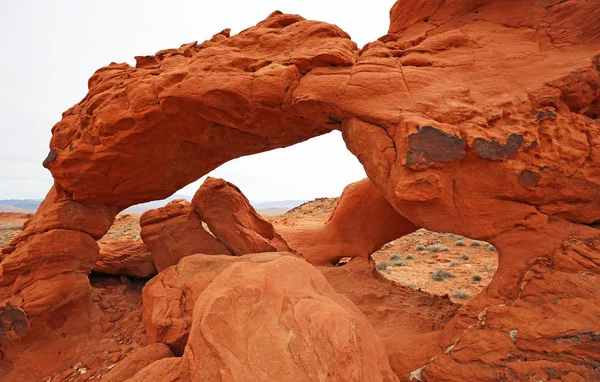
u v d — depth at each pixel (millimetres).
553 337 3734
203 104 6148
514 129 4848
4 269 6223
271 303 4395
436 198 4836
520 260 4668
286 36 6625
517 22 6191
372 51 6281
